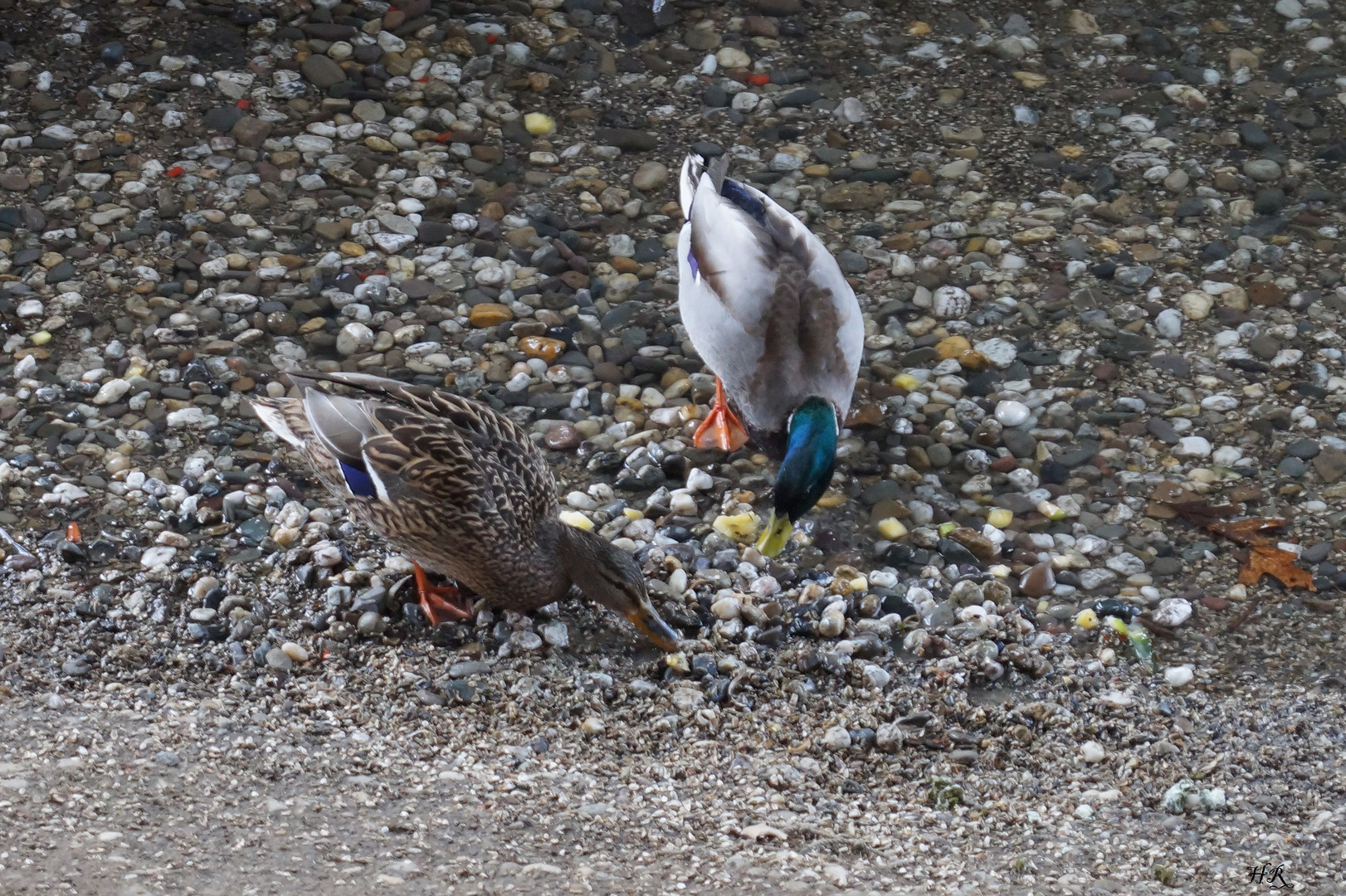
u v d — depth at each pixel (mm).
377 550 9500
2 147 13398
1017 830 7391
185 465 10266
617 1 15930
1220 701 8758
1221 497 10523
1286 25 15852
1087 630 9383
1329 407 11305
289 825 6488
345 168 13461
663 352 11805
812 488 9625
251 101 14211
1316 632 9383
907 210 13383
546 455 10766
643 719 8273
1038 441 11039
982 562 10000
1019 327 12125
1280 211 13398
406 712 8086
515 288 12320
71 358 11250
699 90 14844
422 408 8891
